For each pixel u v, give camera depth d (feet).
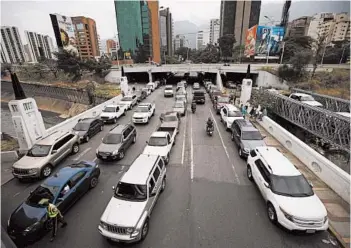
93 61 165.37
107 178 35.17
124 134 45.32
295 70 126.52
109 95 113.09
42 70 180.55
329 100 75.31
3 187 33.19
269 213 25.49
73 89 138.10
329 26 269.85
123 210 23.06
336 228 23.89
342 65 145.79
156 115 76.84
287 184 25.66
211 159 41.39
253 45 175.73
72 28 236.02
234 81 163.94
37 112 45.98
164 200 29.09
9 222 22.90
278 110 74.18
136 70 162.61
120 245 22.21
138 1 324.19
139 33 339.36
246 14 292.81
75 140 44.93
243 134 43.16
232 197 29.68
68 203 26.91
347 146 49.01
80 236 23.40
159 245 22.11
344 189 28.48
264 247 21.65
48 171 36.22
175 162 40.22
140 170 27.40
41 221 22.90
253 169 31.96
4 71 211.41
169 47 456.86
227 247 21.71
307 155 37.19
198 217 25.91
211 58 287.48
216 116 73.72
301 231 22.35
